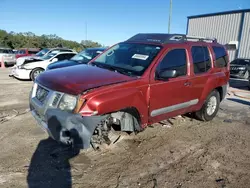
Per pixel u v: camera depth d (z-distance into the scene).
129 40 4.95
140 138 4.39
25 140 4.02
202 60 4.98
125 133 4.29
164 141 4.34
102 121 3.31
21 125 4.70
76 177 3.09
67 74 3.64
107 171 3.26
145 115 3.75
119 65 4.17
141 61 4.04
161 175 3.25
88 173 3.20
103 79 3.44
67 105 3.06
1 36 48.56
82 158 3.55
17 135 4.21
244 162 3.76
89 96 3.03
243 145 4.39
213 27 23.44
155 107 3.93
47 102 3.22
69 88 3.13
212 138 4.64
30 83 9.90
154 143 4.23
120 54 4.46
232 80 15.25
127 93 3.37
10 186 2.83
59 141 3.16
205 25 24.20
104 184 2.98
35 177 3.04
